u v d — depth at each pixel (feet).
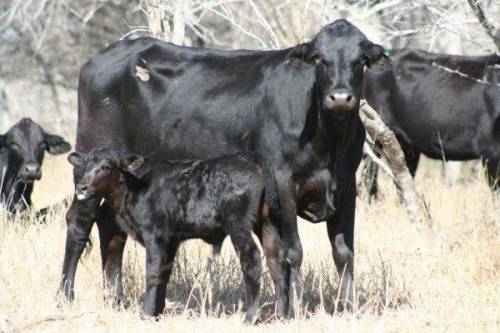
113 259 82.89
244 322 71.10
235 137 78.13
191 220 72.64
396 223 111.65
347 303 76.02
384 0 152.35
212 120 79.15
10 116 214.48
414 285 85.76
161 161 74.69
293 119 74.74
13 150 119.55
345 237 77.00
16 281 80.89
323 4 108.47
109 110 84.74
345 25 73.41
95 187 73.97
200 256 92.99
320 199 75.51
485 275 89.15
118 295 81.82
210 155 79.51
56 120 212.43
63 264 82.48
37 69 211.00
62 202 111.96
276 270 73.31
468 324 71.20
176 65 82.89
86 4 192.13
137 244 96.73
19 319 71.31
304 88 74.64
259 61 80.02
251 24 185.68
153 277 73.61
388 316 73.56
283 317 72.49
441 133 131.44
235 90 79.00
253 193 71.05
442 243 96.43
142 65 83.66
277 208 73.56
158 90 82.58
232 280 85.87
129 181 74.59
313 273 85.15
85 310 75.82
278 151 75.31
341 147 74.23
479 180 122.72
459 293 82.17
